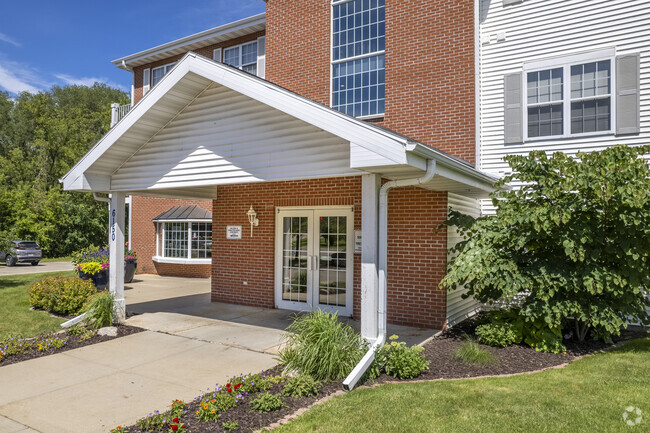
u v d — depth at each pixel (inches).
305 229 406.0
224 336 315.9
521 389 198.8
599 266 260.4
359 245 368.5
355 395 196.4
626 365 227.5
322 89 443.8
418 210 341.7
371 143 216.1
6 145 1797.5
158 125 320.8
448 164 244.1
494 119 387.5
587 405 178.7
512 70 382.0
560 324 277.0
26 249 1027.9
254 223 429.1
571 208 260.4
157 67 715.4
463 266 280.5
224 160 291.4
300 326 243.9
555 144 363.9
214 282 463.2
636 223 240.2
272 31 481.4
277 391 205.0
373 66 421.1
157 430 167.2
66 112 1903.3
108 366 249.9
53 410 189.5
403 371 222.8
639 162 251.6
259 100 252.8
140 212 750.5
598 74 351.9
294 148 261.0
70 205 1393.9
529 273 269.7
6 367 249.0
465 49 370.0
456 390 199.0
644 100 335.6
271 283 421.7
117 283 363.9
